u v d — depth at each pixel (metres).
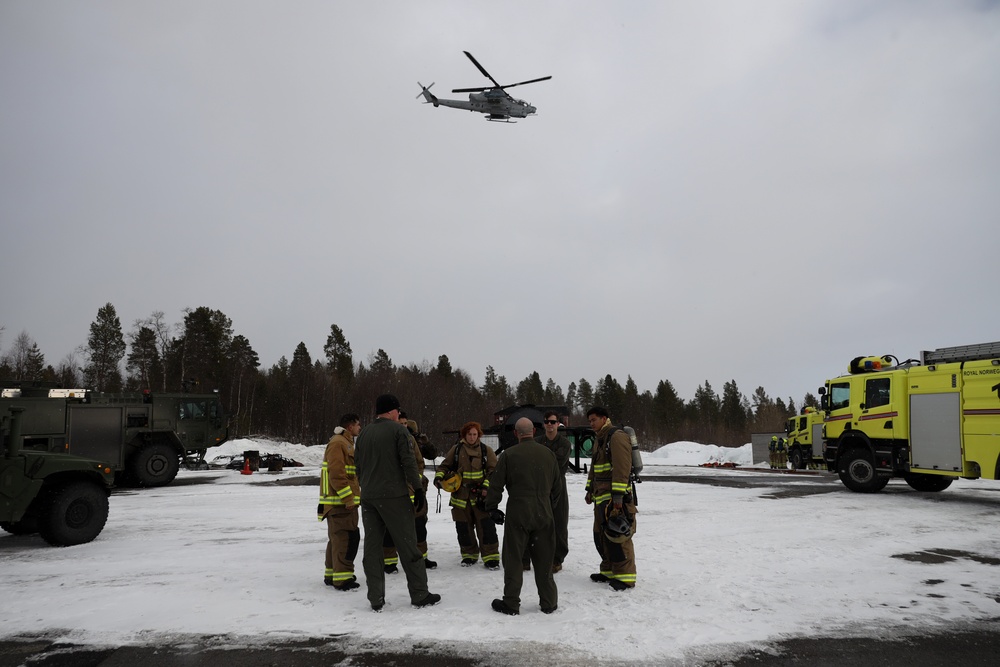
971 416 13.28
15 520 8.72
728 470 27.25
